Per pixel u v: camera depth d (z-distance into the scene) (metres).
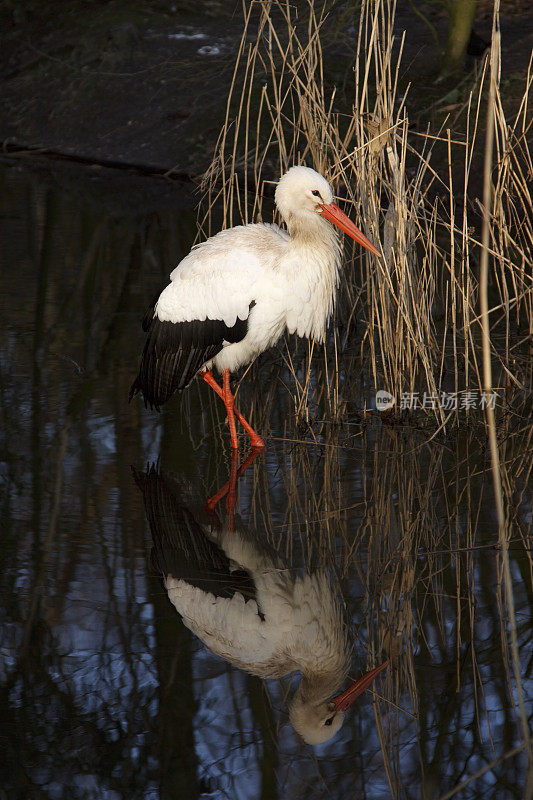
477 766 5.84
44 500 8.98
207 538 8.35
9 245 17.00
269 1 11.73
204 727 6.25
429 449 10.13
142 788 5.80
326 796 5.68
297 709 6.36
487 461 9.79
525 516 8.64
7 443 10.13
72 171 22.81
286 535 8.42
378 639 7.00
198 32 26.39
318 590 7.60
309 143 11.76
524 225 13.32
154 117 23.80
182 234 17.44
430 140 19.23
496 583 7.63
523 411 10.92
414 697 6.43
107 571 7.87
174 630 7.14
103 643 7.00
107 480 9.41
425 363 10.71
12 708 6.43
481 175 17.69
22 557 8.02
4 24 29.03
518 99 19.94
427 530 8.46
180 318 10.13
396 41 23.61
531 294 11.95
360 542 8.29
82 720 6.29
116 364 12.18
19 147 25.03
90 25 27.72
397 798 5.63
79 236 17.48
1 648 6.95
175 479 9.45
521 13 24.66
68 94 25.67
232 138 21.48
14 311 13.91
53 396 11.28
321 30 19.23
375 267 11.01
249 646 6.98
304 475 9.57
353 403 11.41
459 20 21.06
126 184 21.50
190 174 21.64
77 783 5.84
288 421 10.95
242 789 5.75
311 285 9.89
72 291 14.72
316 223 9.77
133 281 15.11
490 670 6.65
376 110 10.87
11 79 27.28
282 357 12.71
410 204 11.85
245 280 9.80
